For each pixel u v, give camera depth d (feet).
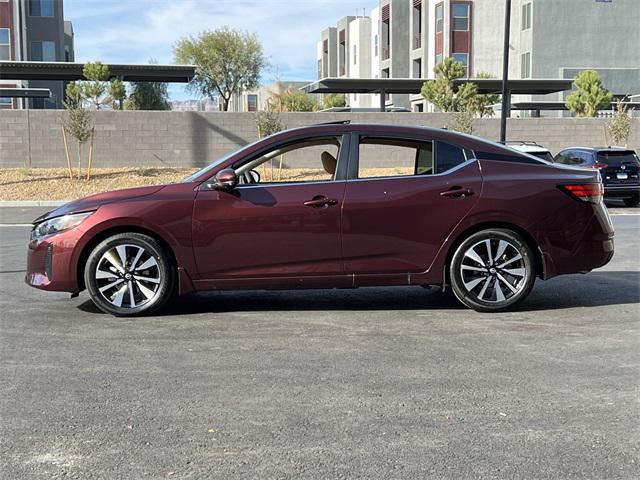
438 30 158.81
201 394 14.66
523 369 16.28
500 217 21.33
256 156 21.70
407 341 18.69
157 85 168.96
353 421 13.20
